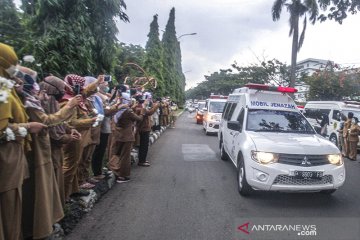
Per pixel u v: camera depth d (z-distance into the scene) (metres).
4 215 3.28
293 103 8.09
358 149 13.36
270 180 5.89
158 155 11.17
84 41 6.92
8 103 3.13
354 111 14.75
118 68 11.78
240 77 35.12
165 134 18.38
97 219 5.20
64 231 4.59
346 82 24.78
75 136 4.55
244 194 6.50
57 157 4.40
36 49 6.01
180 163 9.84
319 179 5.93
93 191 6.00
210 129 18.12
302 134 7.11
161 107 18.12
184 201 6.18
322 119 16.08
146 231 4.78
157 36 26.80
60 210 4.16
